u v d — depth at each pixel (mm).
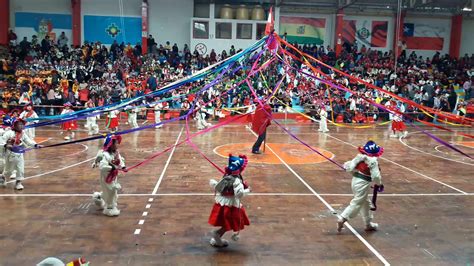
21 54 28312
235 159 6801
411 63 32531
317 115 24078
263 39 9734
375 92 26219
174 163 12945
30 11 30500
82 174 11289
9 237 6992
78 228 7441
